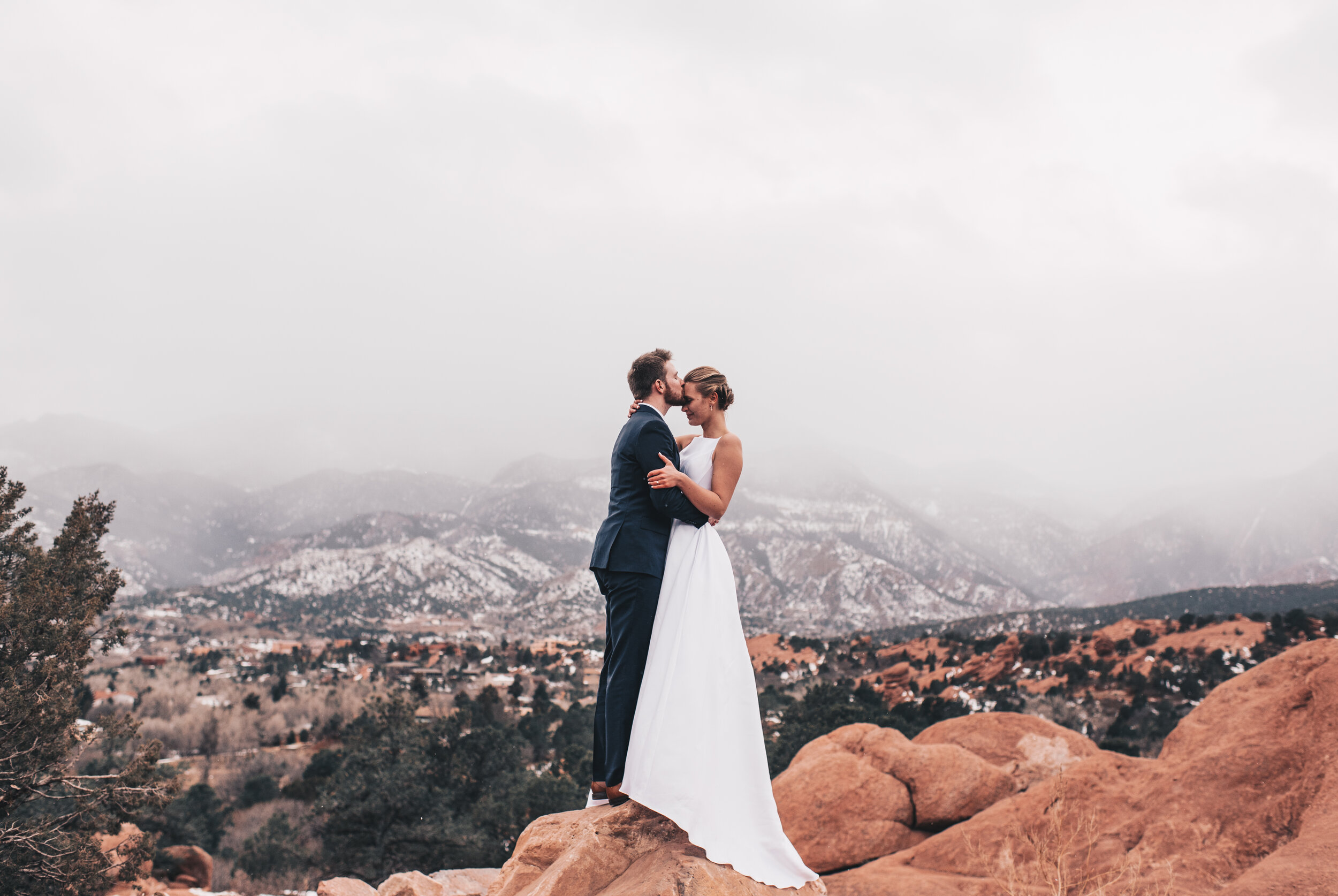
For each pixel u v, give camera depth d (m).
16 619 14.51
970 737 10.86
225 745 80.31
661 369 4.30
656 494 3.99
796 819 9.14
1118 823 6.58
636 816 3.93
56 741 14.58
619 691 3.98
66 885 14.47
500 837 34.47
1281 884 4.25
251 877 32.62
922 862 7.77
